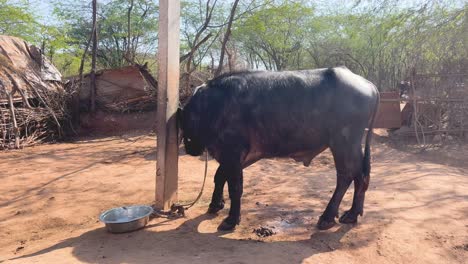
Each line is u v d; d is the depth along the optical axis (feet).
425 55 53.88
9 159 33.12
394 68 100.63
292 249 14.03
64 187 23.91
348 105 15.69
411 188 21.59
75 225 17.69
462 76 38.70
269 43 94.27
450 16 45.85
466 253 13.71
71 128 48.19
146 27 83.71
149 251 13.93
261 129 16.15
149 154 34.81
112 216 16.78
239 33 82.58
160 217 17.85
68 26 82.64
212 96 16.49
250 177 25.70
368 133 16.90
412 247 14.15
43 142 43.70
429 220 16.62
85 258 13.25
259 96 15.93
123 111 50.78
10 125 40.04
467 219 16.71
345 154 16.02
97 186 23.99
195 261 12.79
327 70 16.44
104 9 83.87
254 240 15.05
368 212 17.84
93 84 49.67
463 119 38.78
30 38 71.41
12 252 14.61
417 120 38.60
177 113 18.39
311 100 15.71
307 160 17.31
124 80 50.34
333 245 14.49
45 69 49.65
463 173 26.48
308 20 96.07
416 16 47.14
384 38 52.39
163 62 17.62
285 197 20.93
